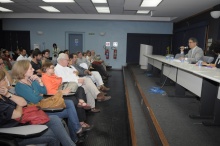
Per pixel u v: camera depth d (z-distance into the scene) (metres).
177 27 8.70
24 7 7.14
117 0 5.71
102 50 9.59
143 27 9.34
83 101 2.68
